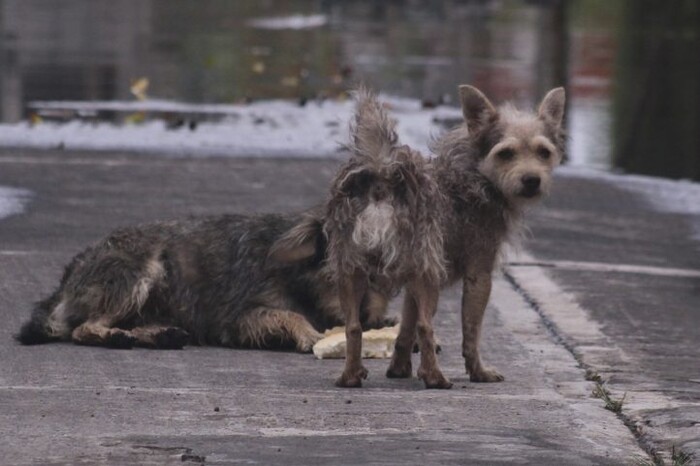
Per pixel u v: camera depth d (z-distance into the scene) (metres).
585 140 25.39
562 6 57.00
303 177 19.98
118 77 30.66
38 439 8.59
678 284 15.01
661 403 10.05
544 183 10.88
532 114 11.36
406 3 55.12
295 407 9.62
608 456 8.60
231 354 11.77
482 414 9.58
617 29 46.84
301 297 12.10
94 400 9.68
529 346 12.18
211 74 31.81
